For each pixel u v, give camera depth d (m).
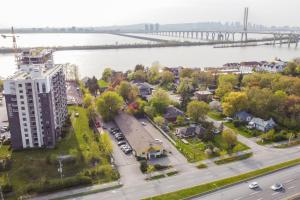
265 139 138.12
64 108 159.62
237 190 98.69
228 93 188.38
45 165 115.75
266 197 94.69
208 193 97.19
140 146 125.31
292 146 132.25
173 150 130.00
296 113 155.62
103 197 95.88
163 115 168.88
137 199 94.19
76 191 99.44
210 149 125.81
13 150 129.38
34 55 155.00
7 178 107.38
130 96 191.75
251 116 161.12
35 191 99.25
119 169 113.88
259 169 111.88
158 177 107.69
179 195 95.75
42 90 124.88
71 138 141.50
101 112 164.25
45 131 130.12
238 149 128.88
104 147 125.31
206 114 163.25
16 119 127.06
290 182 103.12
